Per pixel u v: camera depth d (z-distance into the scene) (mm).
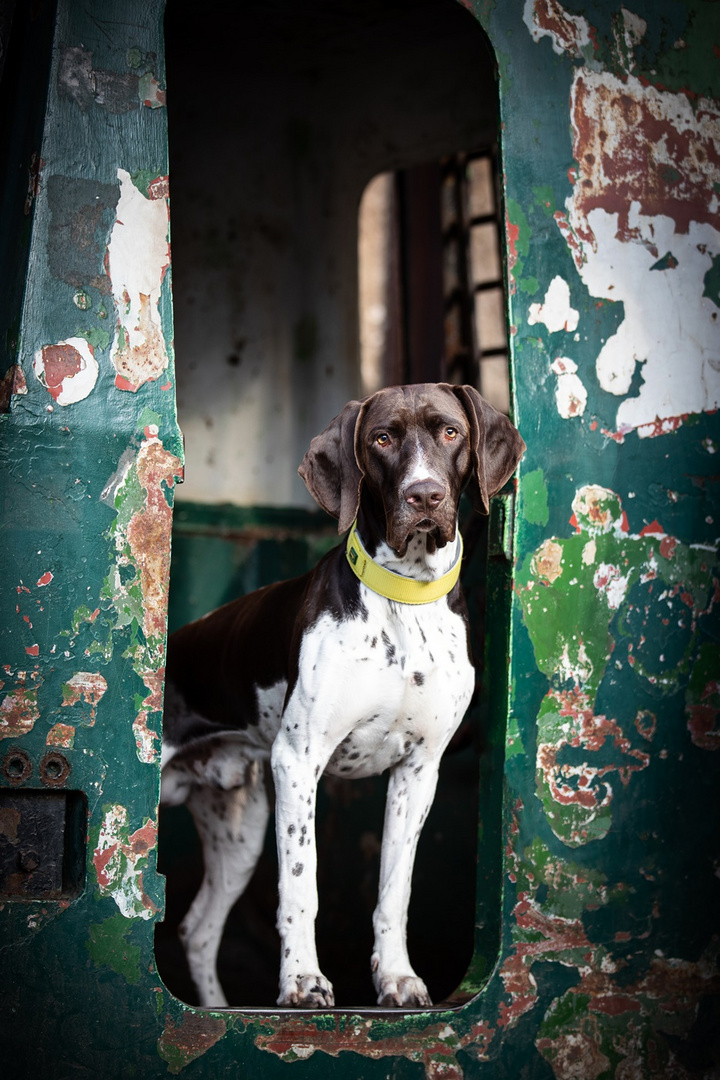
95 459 2844
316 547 5293
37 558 2801
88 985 2744
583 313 3205
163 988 2777
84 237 2871
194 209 5152
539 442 3113
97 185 2889
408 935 4559
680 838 3203
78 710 2797
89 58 2908
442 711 2971
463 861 4457
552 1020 3008
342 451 2863
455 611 3018
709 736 3266
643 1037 3088
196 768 3736
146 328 2898
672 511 3268
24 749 2764
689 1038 3131
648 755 3195
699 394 3332
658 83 3383
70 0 2904
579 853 3096
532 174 3182
